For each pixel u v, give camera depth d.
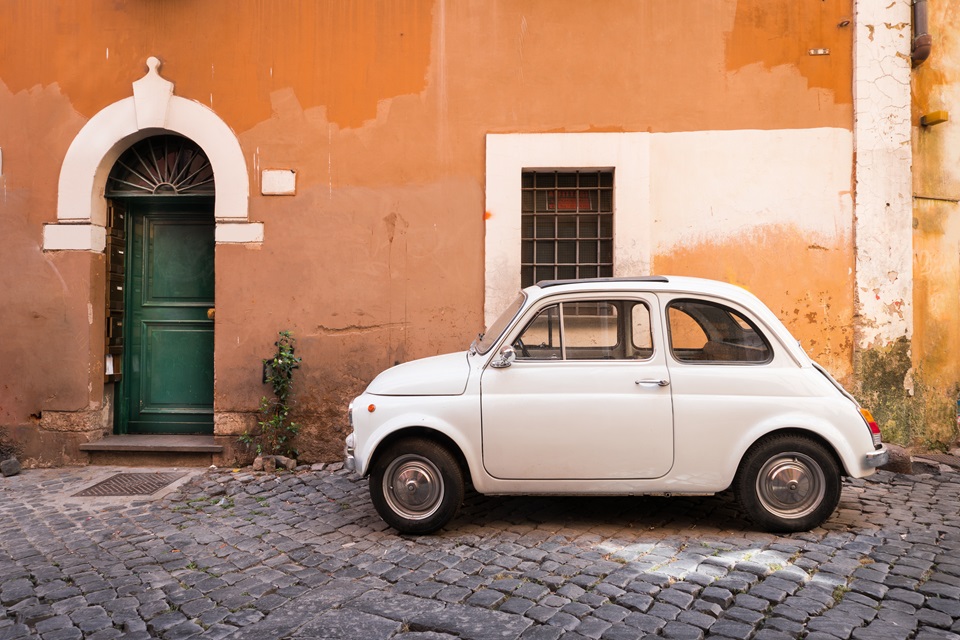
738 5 6.65
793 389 4.39
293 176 6.79
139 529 4.80
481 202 6.74
